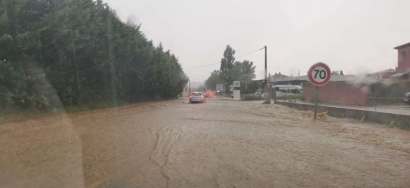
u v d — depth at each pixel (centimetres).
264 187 458
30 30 1536
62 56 1736
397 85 2417
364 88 2202
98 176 529
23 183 493
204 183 481
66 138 900
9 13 1396
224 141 823
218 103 3105
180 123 1238
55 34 1616
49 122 1316
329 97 2538
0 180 507
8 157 663
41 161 629
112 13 2569
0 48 1368
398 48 3281
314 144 767
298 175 513
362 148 714
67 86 1889
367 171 529
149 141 845
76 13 1845
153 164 601
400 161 592
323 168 551
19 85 1408
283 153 673
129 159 645
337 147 728
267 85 3512
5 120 1292
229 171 543
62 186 479
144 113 1777
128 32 2825
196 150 716
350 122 1218
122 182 495
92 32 2009
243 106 2470
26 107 1524
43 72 1588
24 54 1474
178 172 543
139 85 3366
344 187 452
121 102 2847
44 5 1625
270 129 1047
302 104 2038
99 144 807
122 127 1134
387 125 1101
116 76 2698
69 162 622
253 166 572
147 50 3303
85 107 2108
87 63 2102
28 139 883
